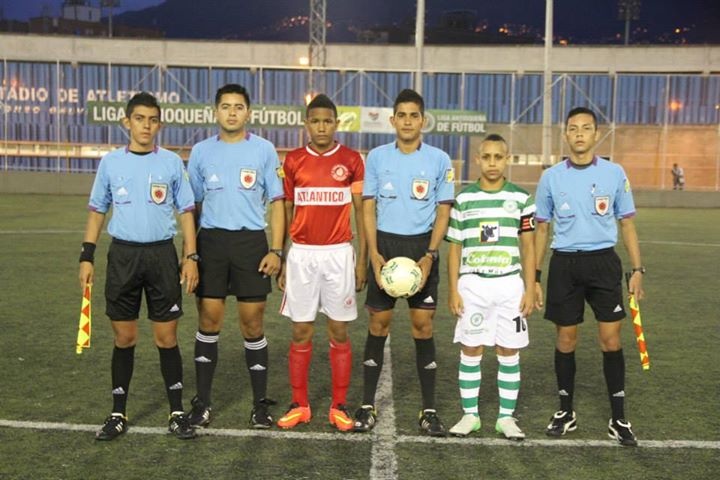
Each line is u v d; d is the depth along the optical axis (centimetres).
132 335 454
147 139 440
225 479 390
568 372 467
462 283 463
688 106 3453
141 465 407
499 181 459
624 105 3478
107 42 3684
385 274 451
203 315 476
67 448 430
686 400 537
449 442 448
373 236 471
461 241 463
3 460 411
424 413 468
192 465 408
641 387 570
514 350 460
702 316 855
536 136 3472
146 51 3734
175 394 457
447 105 3531
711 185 3422
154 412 497
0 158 3462
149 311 455
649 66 3666
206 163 471
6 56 3581
